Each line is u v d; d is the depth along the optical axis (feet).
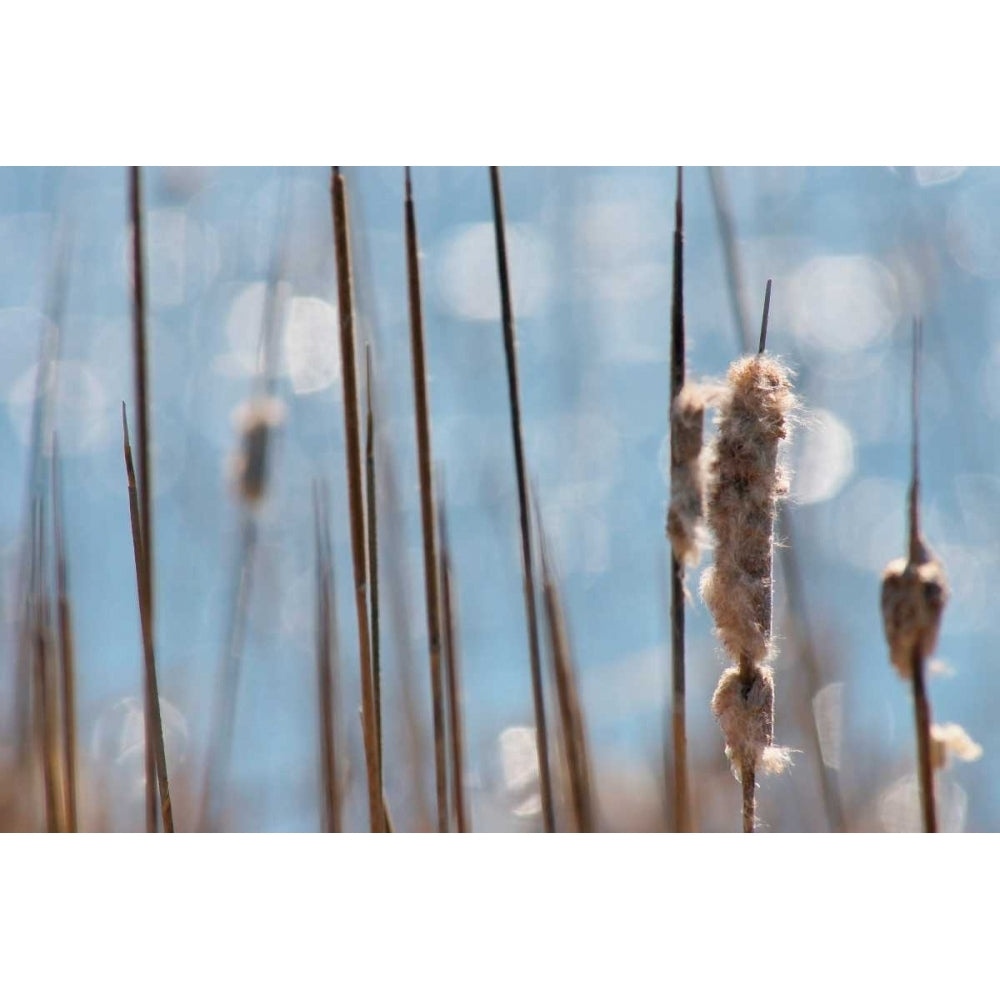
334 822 8.91
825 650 11.20
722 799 10.53
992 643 15.69
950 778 11.19
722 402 8.13
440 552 8.83
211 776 9.43
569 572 16.60
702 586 8.14
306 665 12.45
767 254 15.60
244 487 9.48
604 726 13.10
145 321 8.67
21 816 9.37
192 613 13.48
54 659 9.16
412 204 8.45
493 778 11.73
